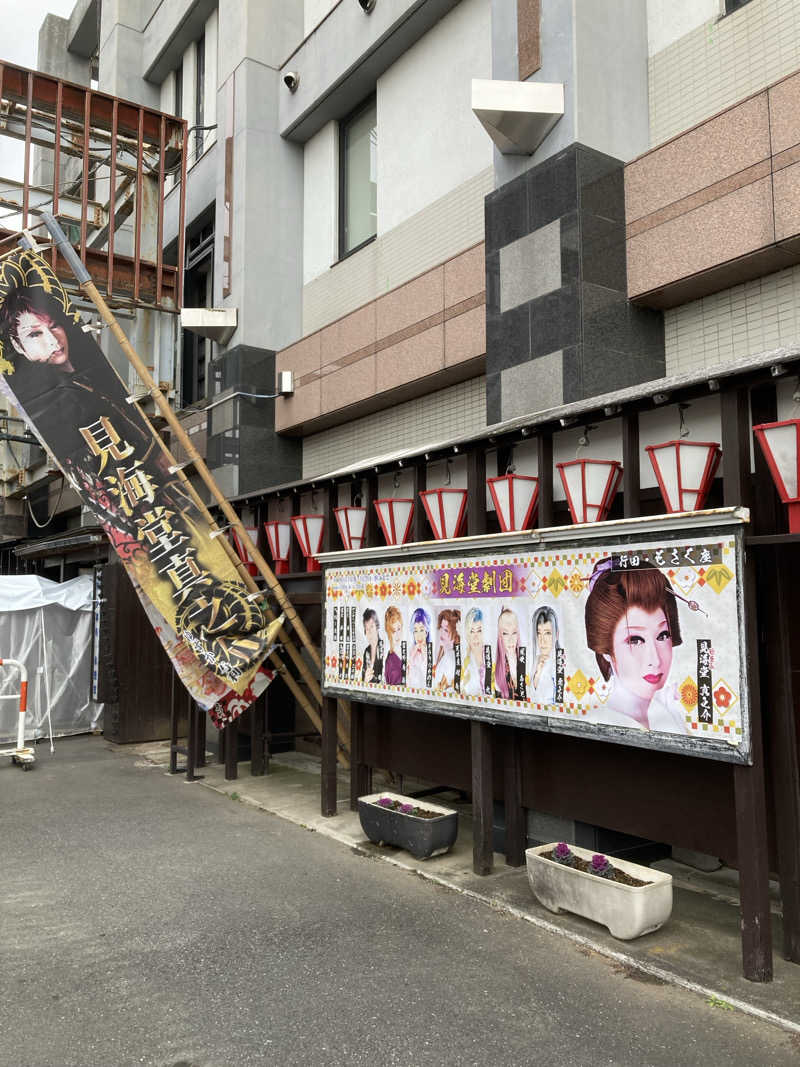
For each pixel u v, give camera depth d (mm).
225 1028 3555
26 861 5930
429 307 8727
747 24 6281
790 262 5863
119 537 7578
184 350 14422
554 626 4871
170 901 5098
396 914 4859
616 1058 3305
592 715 4590
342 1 10289
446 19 9133
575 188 6477
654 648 4258
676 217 6277
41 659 11805
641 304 6699
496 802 6164
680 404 4738
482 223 8508
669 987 3900
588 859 4875
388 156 10070
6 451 20172
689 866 5797
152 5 15555
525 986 3924
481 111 6562
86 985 3971
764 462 4277
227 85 12070
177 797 7984
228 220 11836
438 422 9219
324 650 7109
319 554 7105
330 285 11148
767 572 4254
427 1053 3352
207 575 7531
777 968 4031
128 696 11250
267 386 11398
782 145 5555
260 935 4559
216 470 11570
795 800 4102
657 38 7047
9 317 7500
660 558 4250
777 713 4180
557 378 6547
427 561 5945
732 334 6316
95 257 11750
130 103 11836
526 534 4996
